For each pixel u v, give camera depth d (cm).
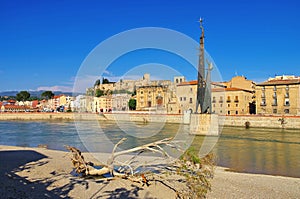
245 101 8519
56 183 1384
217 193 1302
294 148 3253
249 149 3136
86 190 1273
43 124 8575
